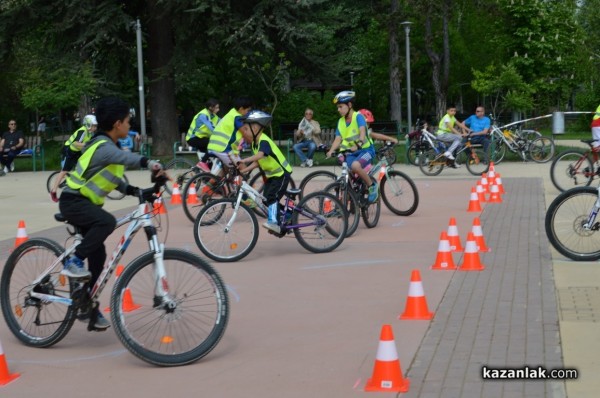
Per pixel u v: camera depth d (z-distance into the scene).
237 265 10.54
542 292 8.45
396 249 11.34
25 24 31.03
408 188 14.57
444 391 5.55
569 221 10.09
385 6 49.66
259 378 6.01
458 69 46.84
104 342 7.14
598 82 47.19
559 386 5.60
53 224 15.05
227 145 14.20
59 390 5.90
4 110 44.81
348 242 12.04
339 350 6.65
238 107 14.13
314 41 31.16
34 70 35.03
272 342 6.97
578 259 10.05
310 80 33.50
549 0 35.50
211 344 6.41
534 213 14.49
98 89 33.56
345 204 12.51
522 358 6.21
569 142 35.94
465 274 9.50
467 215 14.55
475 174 22.92
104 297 8.87
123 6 31.98
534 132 26.16
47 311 7.01
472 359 6.23
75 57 31.30
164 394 5.74
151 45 33.12
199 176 14.44
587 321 7.23
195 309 6.59
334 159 28.27
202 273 6.50
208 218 10.88
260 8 29.14
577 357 6.20
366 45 53.22
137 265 6.39
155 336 6.64
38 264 7.06
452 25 46.41
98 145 6.65
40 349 6.99
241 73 38.88
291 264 10.50
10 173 29.36
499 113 36.25
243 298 8.68
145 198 6.65
